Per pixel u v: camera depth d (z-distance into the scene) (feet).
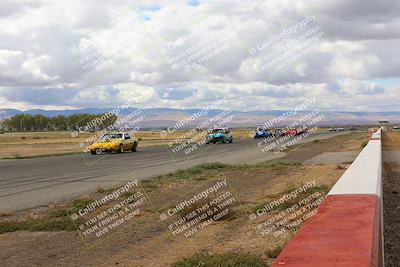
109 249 23.32
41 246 24.29
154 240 25.13
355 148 108.47
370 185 16.62
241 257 19.56
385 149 105.70
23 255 22.44
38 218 31.91
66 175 62.34
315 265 7.04
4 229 28.14
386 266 18.70
